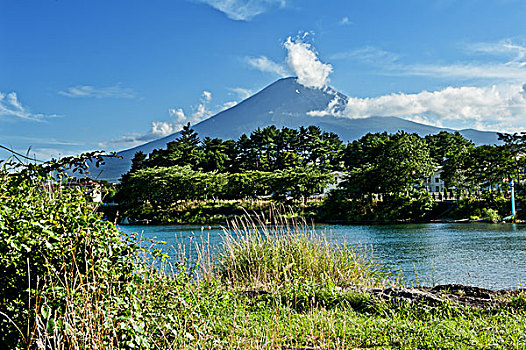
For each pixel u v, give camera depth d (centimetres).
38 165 430
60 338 363
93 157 448
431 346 517
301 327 602
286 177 5647
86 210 436
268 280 934
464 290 812
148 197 5634
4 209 380
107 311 393
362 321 633
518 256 1983
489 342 509
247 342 530
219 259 1018
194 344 483
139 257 480
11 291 383
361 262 1058
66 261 406
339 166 8406
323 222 4725
